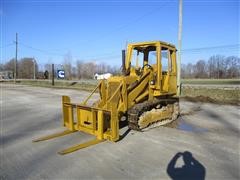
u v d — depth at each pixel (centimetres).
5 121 974
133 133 762
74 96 2011
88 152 596
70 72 6781
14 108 1324
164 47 857
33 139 712
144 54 917
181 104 1480
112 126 665
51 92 2411
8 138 725
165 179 457
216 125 891
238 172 487
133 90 787
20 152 603
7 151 610
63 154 583
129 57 873
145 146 639
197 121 960
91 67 7288
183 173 482
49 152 600
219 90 2009
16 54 5038
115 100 754
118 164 525
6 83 4406
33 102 1592
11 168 510
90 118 736
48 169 503
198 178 461
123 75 838
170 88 899
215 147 634
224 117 1053
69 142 677
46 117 1052
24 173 486
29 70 7625
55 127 859
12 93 2284
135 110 756
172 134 757
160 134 756
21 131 808
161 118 865
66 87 3097
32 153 595
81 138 711
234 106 1399
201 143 667
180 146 640
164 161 540
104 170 496
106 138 688
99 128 689
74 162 537
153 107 834
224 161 541
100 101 802
